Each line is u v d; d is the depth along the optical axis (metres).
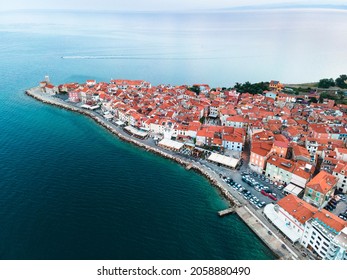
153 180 127.00
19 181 120.75
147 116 187.25
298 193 113.62
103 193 115.31
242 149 156.62
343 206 110.44
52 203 107.81
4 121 190.75
